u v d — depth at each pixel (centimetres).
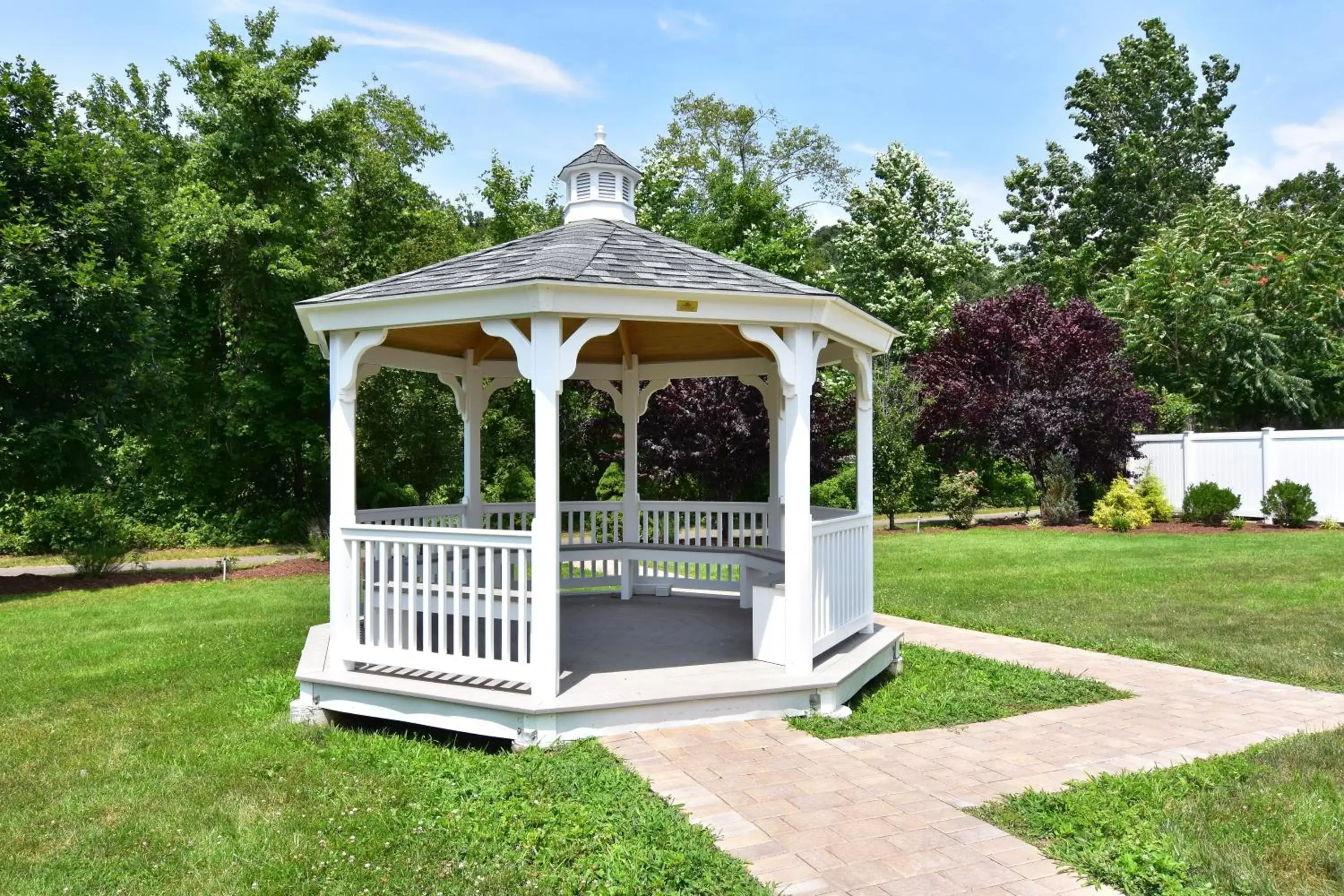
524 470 1950
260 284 1752
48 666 704
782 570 725
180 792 423
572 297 475
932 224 2706
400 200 2088
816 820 378
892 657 656
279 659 721
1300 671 642
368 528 539
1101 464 1775
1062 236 3159
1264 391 2005
